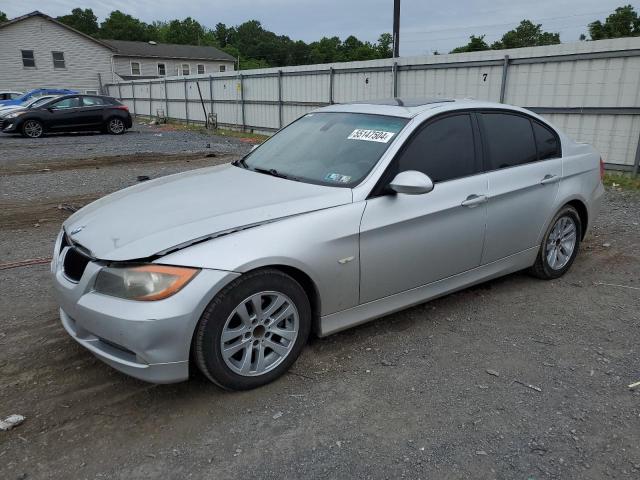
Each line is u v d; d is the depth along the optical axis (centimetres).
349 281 330
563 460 251
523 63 1168
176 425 275
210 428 273
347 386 311
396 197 345
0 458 249
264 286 293
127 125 2195
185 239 278
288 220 306
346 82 1703
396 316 406
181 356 272
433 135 380
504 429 273
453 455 254
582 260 547
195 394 302
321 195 329
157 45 5625
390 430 272
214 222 292
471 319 403
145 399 297
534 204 438
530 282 483
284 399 298
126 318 263
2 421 274
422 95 1438
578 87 1080
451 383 315
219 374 288
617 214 749
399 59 1472
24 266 518
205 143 1770
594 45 1038
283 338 313
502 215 412
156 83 3212
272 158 415
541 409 290
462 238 386
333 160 373
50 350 350
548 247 472
